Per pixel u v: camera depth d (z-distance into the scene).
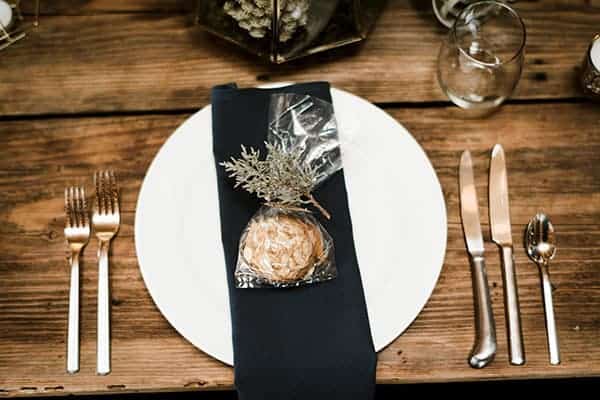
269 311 0.78
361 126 0.87
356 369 0.76
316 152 0.85
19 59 0.95
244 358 0.76
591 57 0.90
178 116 0.92
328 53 0.95
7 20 0.96
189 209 0.84
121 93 0.93
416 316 0.79
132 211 0.86
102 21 0.97
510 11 0.90
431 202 0.84
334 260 0.80
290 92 0.88
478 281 0.82
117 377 0.79
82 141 0.90
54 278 0.83
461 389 1.25
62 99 0.93
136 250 0.82
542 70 0.95
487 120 0.92
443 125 0.92
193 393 1.23
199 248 0.82
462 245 0.85
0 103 0.93
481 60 0.97
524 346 0.80
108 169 0.89
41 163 0.89
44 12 0.97
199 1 0.90
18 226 0.86
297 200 0.80
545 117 0.92
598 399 1.24
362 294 0.79
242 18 0.88
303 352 0.77
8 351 0.80
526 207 0.87
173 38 0.96
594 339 0.81
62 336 0.81
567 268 0.84
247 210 0.82
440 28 0.97
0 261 0.84
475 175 0.89
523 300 0.82
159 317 0.81
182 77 0.94
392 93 0.94
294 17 0.86
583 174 0.89
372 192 0.85
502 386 1.26
